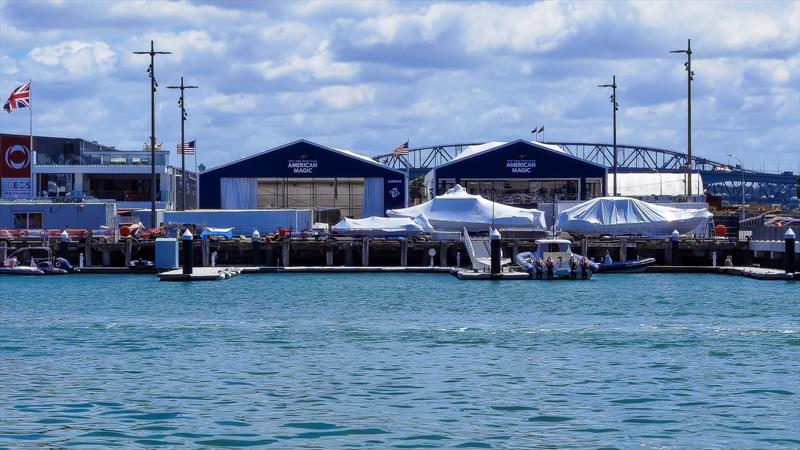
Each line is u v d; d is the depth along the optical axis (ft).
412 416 143.84
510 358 191.21
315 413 145.28
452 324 240.12
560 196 531.09
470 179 522.88
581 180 519.19
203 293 320.29
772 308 274.16
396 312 265.75
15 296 311.06
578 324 239.91
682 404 151.02
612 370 178.50
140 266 401.08
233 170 511.81
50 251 405.80
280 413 145.28
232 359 190.39
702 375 173.47
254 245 411.34
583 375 173.88
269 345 207.92
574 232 436.76
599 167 518.37
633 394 158.10
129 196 546.26
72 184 537.65
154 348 203.51
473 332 226.17
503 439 131.54
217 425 138.10
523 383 166.91
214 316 257.14
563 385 165.27
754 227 463.83
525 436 132.98
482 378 171.32
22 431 134.51
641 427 137.59
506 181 530.27
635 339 215.10
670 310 269.64
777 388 162.20
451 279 374.43
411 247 421.18
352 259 424.87
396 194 513.45
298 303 289.33
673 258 419.54
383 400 153.89
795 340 212.84
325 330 230.27
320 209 495.41
